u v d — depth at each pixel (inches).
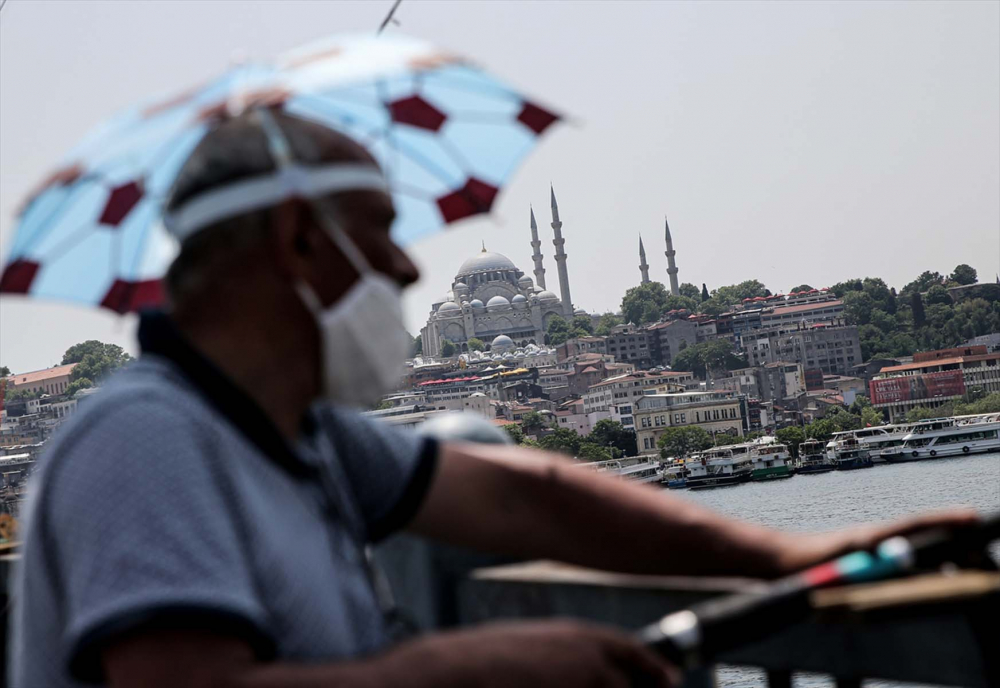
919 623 71.8
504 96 91.4
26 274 91.3
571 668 61.4
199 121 74.2
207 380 74.9
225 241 78.1
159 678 61.0
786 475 6461.6
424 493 91.4
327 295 80.3
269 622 71.1
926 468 5634.8
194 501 66.9
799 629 79.7
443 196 99.2
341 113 95.2
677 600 87.4
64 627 68.4
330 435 90.5
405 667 61.0
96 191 88.1
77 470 67.5
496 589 103.5
